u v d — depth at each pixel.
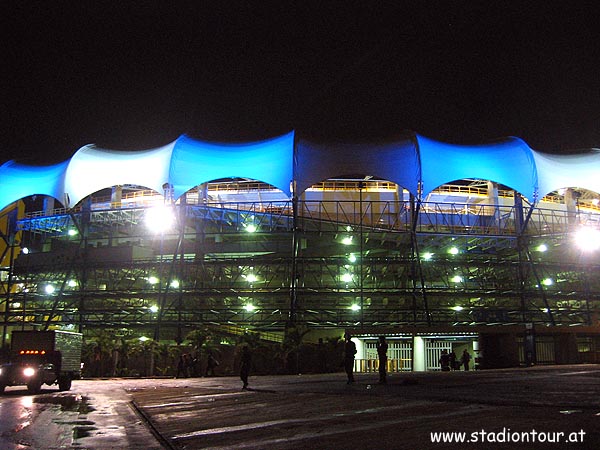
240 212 65.44
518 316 63.34
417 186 60.94
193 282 63.75
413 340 53.12
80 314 63.41
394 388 22.27
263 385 29.62
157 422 15.12
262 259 61.50
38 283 68.25
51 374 30.83
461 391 19.42
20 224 70.19
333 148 62.84
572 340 52.94
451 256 66.25
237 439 11.37
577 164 66.69
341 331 62.81
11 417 17.23
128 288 65.19
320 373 49.47
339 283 64.56
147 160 64.31
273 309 61.00
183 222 63.00
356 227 64.31
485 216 71.00
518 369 40.28
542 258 71.25
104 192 84.19
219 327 59.97
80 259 67.12
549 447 8.45
